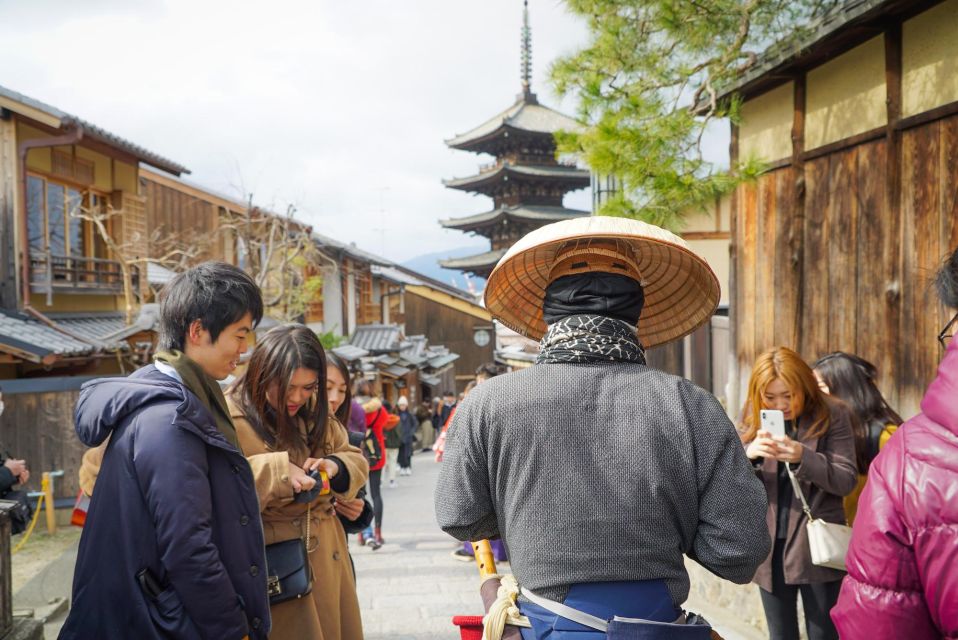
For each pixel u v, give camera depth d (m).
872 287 4.88
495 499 1.47
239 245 20.97
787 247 6.04
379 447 6.88
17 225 11.20
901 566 1.23
